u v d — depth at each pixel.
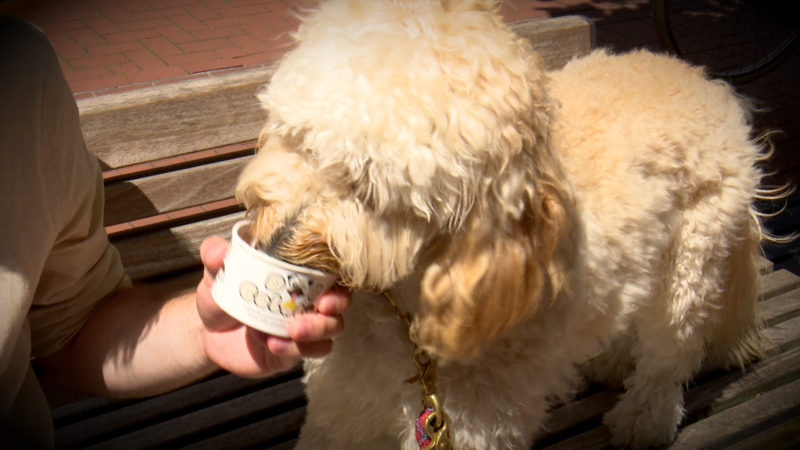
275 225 1.25
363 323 1.57
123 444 2.11
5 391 1.29
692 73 2.27
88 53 5.43
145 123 2.07
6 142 1.25
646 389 2.34
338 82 1.29
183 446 2.16
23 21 1.37
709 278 2.18
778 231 3.29
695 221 2.08
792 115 4.95
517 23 2.69
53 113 1.34
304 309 1.21
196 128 2.14
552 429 2.39
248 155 2.30
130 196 2.12
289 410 2.31
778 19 6.41
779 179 4.08
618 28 6.24
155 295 1.68
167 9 6.32
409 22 1.34
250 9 6.38
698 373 2.61
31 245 1.28
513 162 1.35
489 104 1.31
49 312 1.52
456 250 1.36
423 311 1.43
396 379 1.59
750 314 2.50
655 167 1.94
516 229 1.40
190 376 1.53
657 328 2.23
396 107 1.27
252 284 1.18
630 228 1.86
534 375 1.64
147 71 5.18
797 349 2.71
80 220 1.47
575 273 1.61
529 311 1.44
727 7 6.59
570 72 2.23
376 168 1.29
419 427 1.52
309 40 1.38
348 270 1.29
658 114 2.01
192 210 3.53
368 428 1.73
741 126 2.18
